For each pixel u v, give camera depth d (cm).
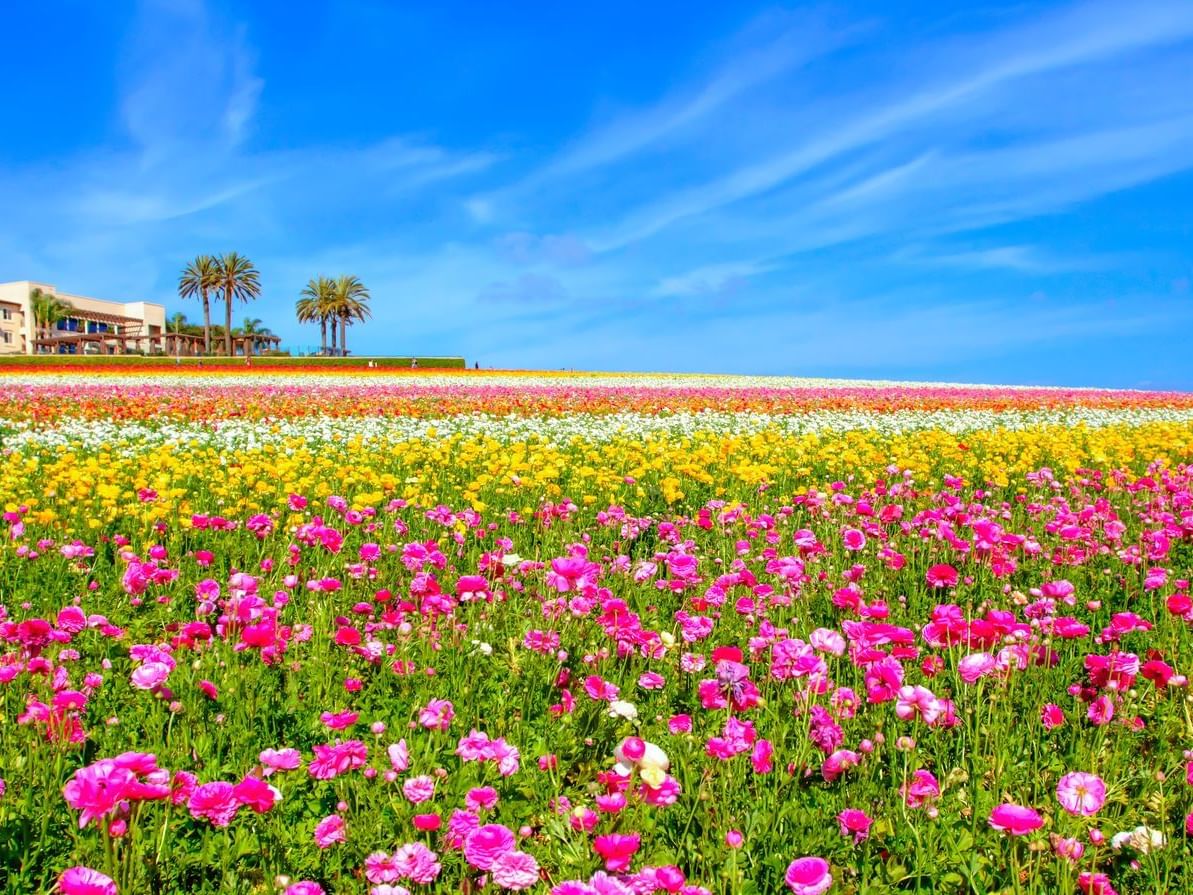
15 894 245
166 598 492
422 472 941
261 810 260
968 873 262
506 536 680
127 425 1602
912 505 816
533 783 311
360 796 293
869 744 316
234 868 266
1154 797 313
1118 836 275
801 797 306
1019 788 318
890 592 548
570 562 399
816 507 734
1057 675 410
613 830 264
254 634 369
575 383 3647
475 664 409
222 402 1972
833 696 336
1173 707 375
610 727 358
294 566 562
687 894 224
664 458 1088
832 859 273
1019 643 396
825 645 343
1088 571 595
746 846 272
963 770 320
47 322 10269
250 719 351
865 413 2089
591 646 431
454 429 1592
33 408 1733
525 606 499
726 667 319
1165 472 898
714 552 644
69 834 271
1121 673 341
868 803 298
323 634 439
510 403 2106
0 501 684
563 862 267
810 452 1209
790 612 500
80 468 889
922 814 287
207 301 8331
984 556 566
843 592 414
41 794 291
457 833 242
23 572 540
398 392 2595
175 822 275
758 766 298
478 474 1003
